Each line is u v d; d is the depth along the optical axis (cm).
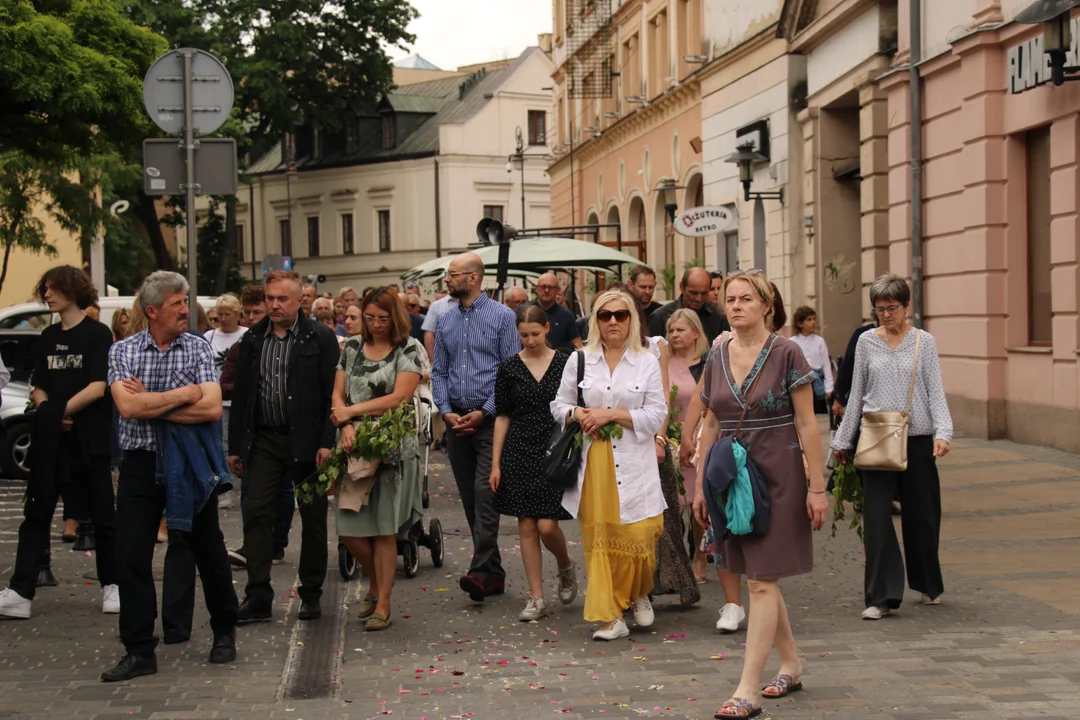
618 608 756
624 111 3884
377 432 773
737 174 2697
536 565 818
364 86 6203
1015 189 1564
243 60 5700
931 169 1742
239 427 819
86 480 847
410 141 6694
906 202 1817
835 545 1055
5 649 740
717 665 683
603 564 749
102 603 861
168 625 700
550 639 758
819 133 2227
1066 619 765
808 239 2275
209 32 5428
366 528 791
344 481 790
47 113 1869
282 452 818
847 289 2239
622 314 766
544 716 594
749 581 591
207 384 681
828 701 602
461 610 848
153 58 2003
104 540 837
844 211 2236
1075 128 1402
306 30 5856
